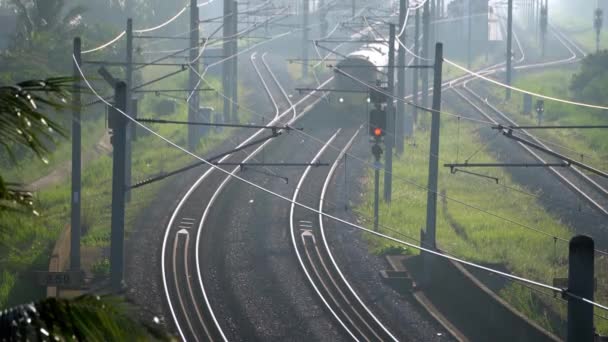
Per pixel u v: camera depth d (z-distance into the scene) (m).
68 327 13.34
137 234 101.00
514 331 68.00
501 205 123.75
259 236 102.62
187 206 113.81
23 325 13.05
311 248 98.81
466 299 79.12
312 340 71.69
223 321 75.94
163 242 96.81
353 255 97.19
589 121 185.75
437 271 88.19
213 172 132.25
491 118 188.88
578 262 47.50
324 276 89.12
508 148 158.00
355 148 154.62
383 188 131.50
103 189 128.38
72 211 88.00
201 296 81.75
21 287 81.12
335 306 79.56
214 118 169.62
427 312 79.00
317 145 153.75
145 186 125.62
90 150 157.00
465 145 165.00
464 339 71.94
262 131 162.88
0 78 154.00
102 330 13.59
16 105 14.03
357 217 114.25
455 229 112.06
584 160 146.50
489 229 110.19
